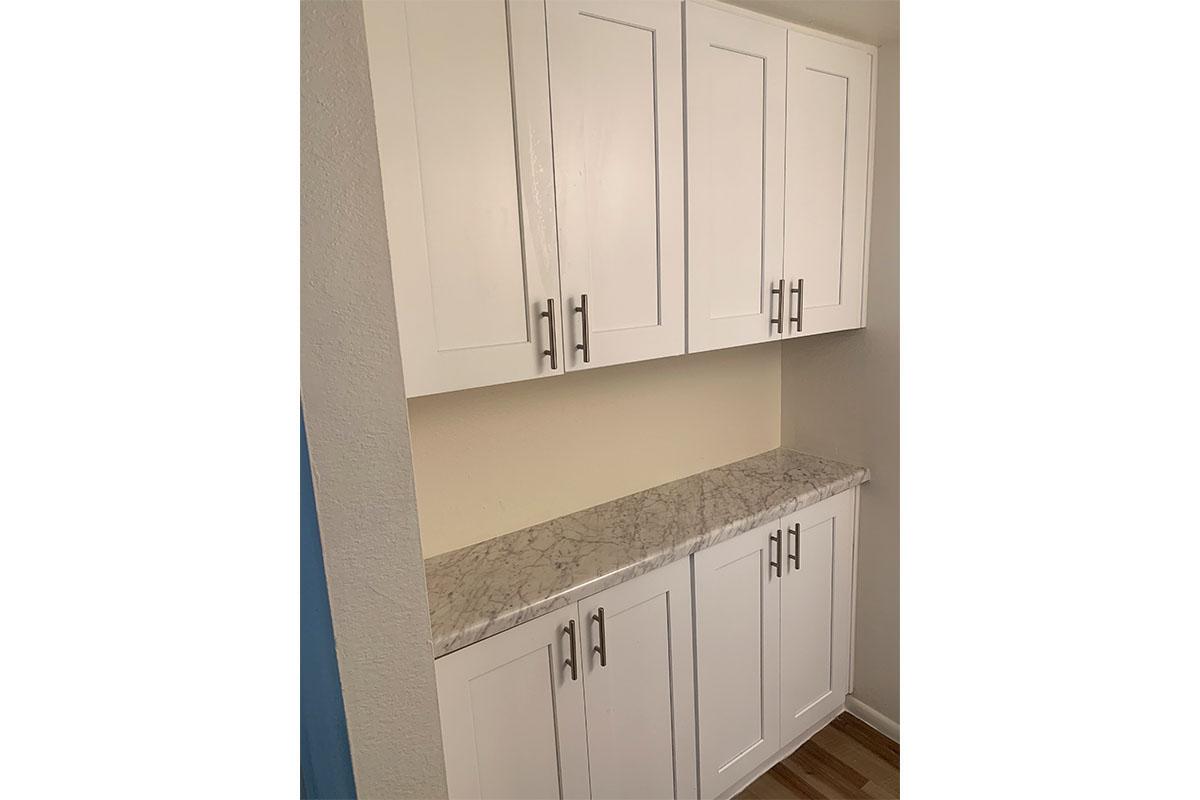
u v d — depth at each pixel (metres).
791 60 1.79
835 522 2.20
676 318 1.67
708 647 1.86
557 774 1.59
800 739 2.30
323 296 0.66
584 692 1.60
